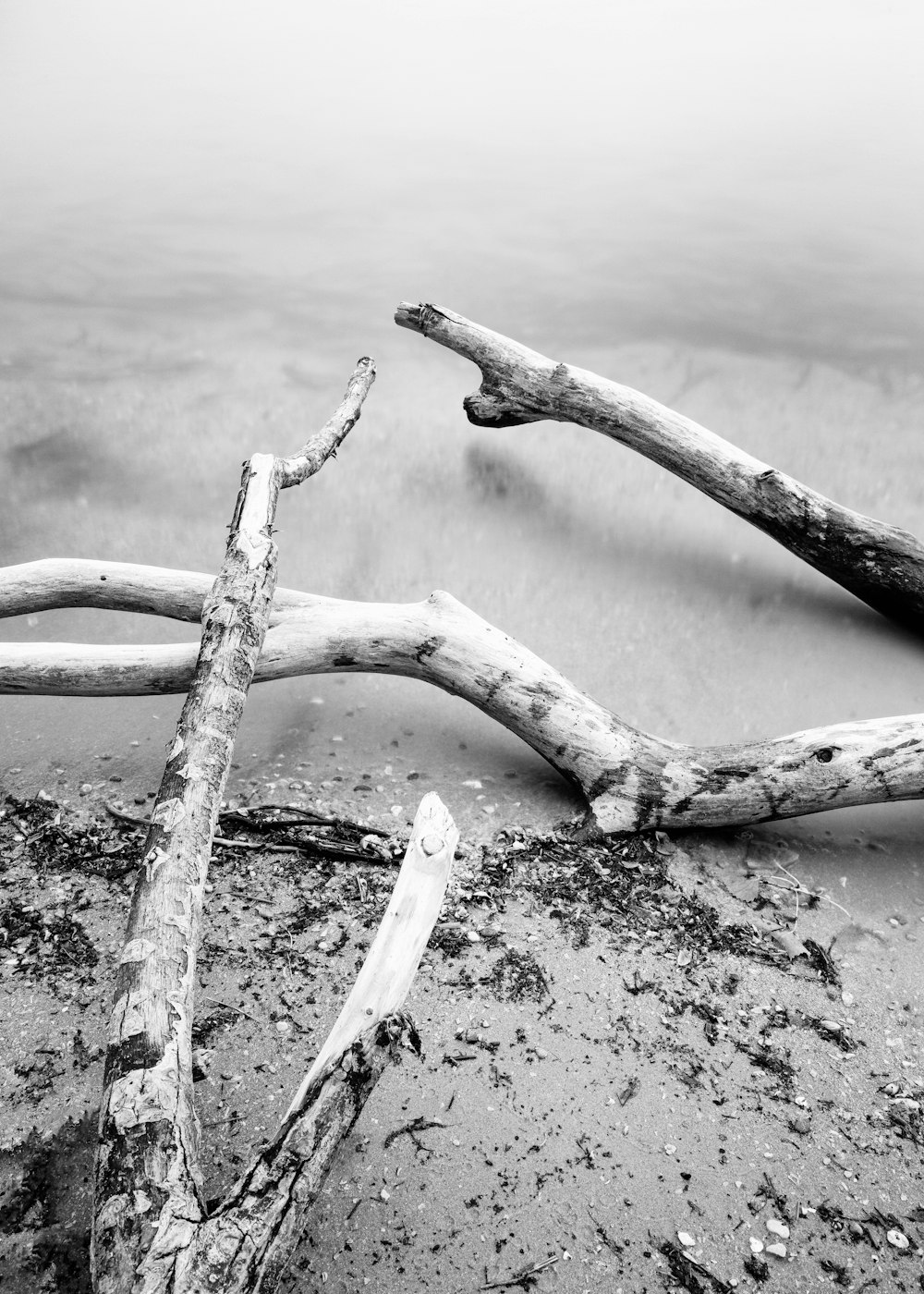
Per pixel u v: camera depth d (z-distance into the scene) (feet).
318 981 4.35
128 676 5.42
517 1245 3.61
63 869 4.83
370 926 4.58
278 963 4.41
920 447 7.69
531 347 8.93
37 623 6.42
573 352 8.82
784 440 7.86
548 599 6.73
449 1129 3.89
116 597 5.80
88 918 4.59
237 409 8.19
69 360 8.81
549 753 5.25
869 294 9.61
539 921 4.68
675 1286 3.55
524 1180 3.77
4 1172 3.71
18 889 4.71
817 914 4.85
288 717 5.84
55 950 4.44
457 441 7.97
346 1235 3.61
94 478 7.59
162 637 6.37
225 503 7.40
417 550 7.08
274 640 5.41
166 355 8.89
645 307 9.46
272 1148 3.14
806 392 8.32
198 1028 4.16
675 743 5.25
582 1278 3.55
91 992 4.28
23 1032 4.12
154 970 3.50
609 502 7.50
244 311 9.57
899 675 6.26
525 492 7.55
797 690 6.14
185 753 4.25
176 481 7.57
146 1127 3.15
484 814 5.24
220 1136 3.84
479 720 5.89
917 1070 4.23
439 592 5.58
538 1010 4.30
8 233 10.92
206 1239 2.94
